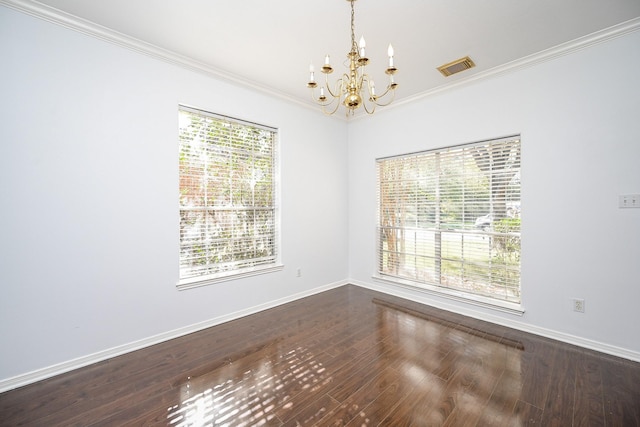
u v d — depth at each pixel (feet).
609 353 7.38
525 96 8.71
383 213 13.00
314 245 12.66
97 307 7.23
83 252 7.04
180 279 8.81
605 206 7.47
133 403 5.66
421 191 11.56
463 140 10.11
